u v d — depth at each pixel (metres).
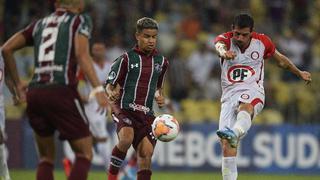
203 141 55.34
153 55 28.44
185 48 65.75
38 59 24.55
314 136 57.53
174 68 62.09
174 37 66.88
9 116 56.03
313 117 63.16
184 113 60.22
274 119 61.50
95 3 66.44
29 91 24.53
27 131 53.34
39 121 24.59
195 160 55.06
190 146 55.06
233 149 27.95
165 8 69.25
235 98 28.20
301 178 51.56
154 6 68.94
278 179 49.69
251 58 28.42
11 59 25.23
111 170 28.55
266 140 56.41
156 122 27.31
